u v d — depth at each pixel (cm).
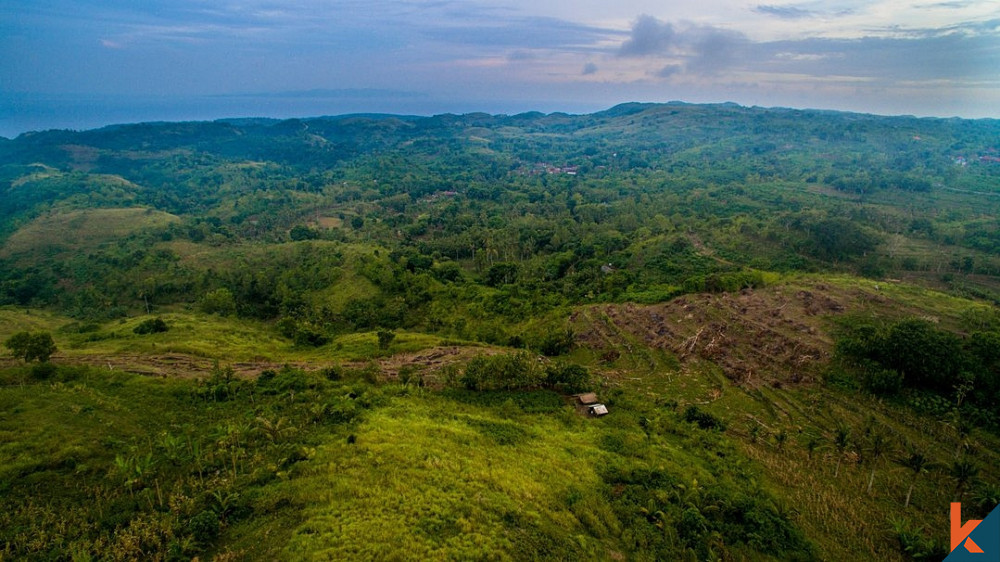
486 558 2959
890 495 4334
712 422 5575
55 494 3544
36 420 4469
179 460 4041
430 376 6900
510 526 3331
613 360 7750
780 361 6888
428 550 2947
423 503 3431
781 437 5069
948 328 7069
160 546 2998
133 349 7756
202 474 3878
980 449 4884
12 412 4594
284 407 5366
